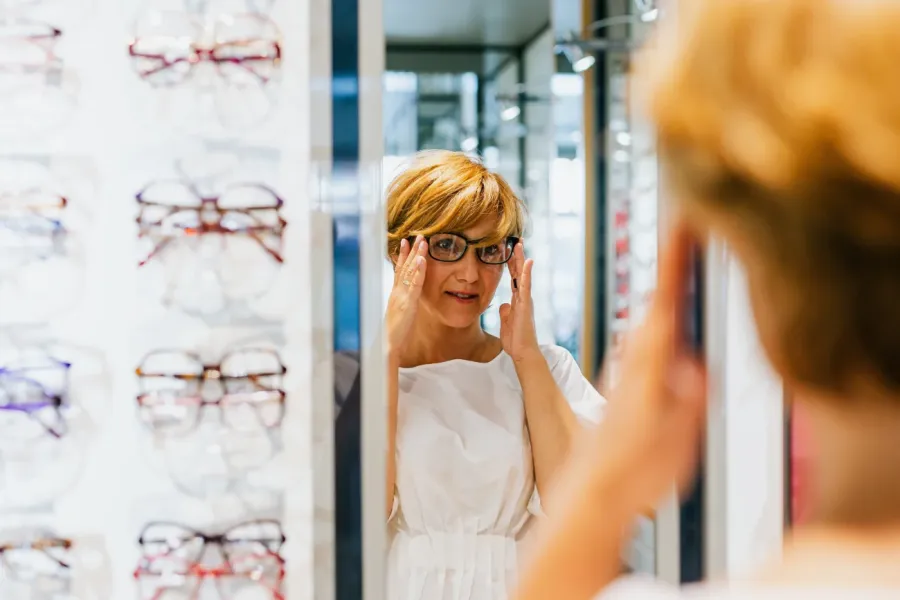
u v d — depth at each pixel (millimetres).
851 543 299
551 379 1556
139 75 1179
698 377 367
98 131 1176
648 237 2875
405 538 1534
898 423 291
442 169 1536
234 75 1190
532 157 4027
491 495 1524
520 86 4086
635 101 323
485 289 1566
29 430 1172
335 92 1203
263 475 1203
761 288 294
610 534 370
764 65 280
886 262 273
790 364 293
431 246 1530
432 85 4195
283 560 1205
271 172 1200
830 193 269
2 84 1162
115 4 1176
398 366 1516
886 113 260
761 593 305
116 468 1186
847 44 268
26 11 1164
